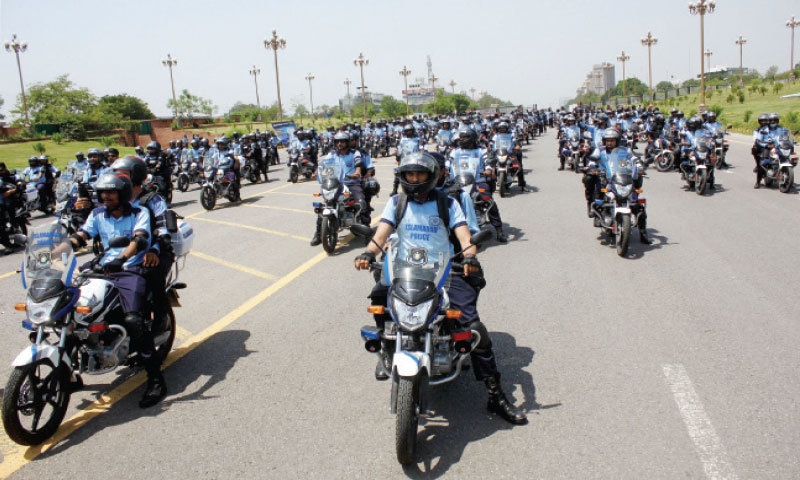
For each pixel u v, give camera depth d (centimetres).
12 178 1291
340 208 966
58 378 413
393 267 402
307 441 388
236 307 670
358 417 415
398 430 337
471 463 356
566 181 1631
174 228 508
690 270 727
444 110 10712
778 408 397
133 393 473
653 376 453
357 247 956
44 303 412
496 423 401
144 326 456
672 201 1231
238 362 519
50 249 430
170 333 530
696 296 630
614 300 632
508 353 509
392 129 3269
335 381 472
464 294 412
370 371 488
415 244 414
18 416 381
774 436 365
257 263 872
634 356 490
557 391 438
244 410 433
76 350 446
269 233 1108
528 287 691
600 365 477
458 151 970
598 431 382
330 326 594
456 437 386
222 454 378
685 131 1376
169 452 383
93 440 404
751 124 3170
